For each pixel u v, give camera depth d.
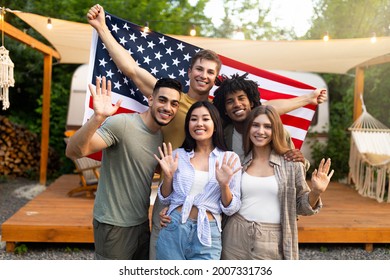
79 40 6.59
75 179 7.53
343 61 7.14
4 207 6.21
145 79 3.30
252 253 2.58
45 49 7.27
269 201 2.62
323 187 2.52
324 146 8.46
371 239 4.64
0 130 8.39
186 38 6.22
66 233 4.45
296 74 8.41
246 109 2.96
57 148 9.32
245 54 6.80
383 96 8.48
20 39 5.98
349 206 5.70
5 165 8.41
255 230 2.59
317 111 8.45
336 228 4.60
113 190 2.73
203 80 2.92
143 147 2.74
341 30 10.37
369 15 9.66
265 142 2.66
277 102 3.60
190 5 11.73
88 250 4.59
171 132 2.94
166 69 3.75
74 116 8.09
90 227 4.46
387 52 6.38
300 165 2.64
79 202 5.66
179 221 2.55
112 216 2.72
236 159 2.61
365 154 6.52
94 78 3.49
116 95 3.52
